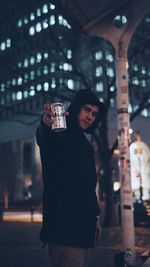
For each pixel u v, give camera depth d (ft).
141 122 227.81
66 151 8.84
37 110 217.77
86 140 9.27
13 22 146.20
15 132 244.63
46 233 8.77
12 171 255.29
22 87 69.31
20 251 36.01
